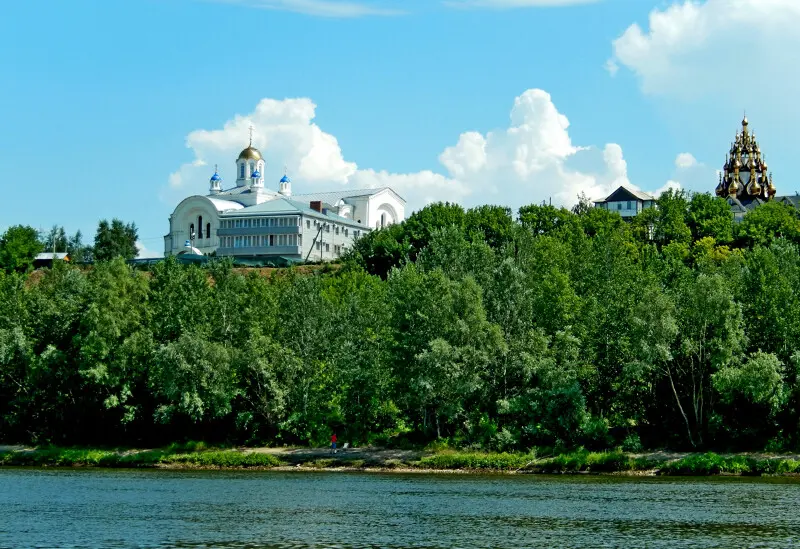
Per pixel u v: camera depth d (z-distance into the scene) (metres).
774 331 103.06
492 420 107.88
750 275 107.38
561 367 104.81
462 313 109.25
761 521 63.28
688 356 102.44
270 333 114.62
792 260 115.94
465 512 68.12
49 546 55.28
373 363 111.62
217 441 113.88
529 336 109.19
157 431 116.50
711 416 100.62
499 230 199.62
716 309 100.94
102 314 113.12
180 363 106.62
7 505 72.00
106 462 107.25
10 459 108.56
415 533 59.41
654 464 95.44
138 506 71.56
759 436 101.00
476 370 107.00
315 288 116.38
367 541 56.84
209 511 68.88
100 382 110.94
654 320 100.50
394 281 125.31
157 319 117.31
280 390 110.12
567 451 100.56
